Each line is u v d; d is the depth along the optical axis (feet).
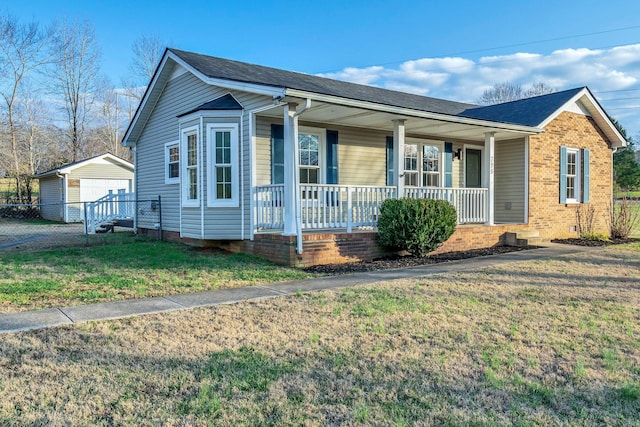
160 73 40.96
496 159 47.21
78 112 118.01
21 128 105.09
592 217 48.67
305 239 29.22
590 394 10.88
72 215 74.79
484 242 39.63
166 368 12.25
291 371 12.12
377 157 41.68
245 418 9.68
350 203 31.96
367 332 15.40
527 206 43.93
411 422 9.55
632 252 36.94
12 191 99.86
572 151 47.93
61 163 110.63
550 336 15.11
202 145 33.19
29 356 13.03
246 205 32.83
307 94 27.17
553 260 32.30
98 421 9.53
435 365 12.58
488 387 11.23
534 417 9.77
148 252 34.01
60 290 21.77
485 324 16.44
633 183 116.37
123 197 54.80
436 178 46.70
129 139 47.73
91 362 12.64
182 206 36.01
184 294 21.25
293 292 21.66
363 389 11.09
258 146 33.76
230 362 12.69
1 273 26.16
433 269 28.45
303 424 9.44
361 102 29.60
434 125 37.40
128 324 16.19
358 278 25.44
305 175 37.35
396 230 31.32
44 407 10.10
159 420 9.58
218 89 35.17
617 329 15.93
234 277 25.32
